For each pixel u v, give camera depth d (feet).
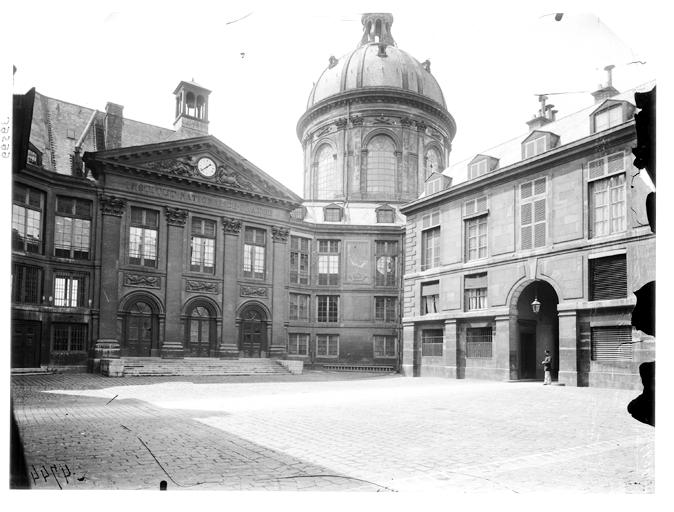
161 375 89.35
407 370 100.07
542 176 77.41
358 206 129.90
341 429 35.73
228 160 108.27
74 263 91.04
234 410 45.19
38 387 64.49
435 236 98.43
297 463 26.21
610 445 30.78
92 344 91.45
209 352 103.65
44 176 88.33
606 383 66.80
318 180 147.33
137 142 109.29
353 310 120.67
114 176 95.25
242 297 108.27
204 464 25.82
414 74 146.00
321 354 120.37
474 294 88.38
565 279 72.49
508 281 81.15
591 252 69.51
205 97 118.93
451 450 29.40
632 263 64.64
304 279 121.08
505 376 80.38
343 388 69.67
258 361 104.78
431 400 53.78
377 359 118.93
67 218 91.45
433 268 97.50
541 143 78.07
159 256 99.14
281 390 65.87
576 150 71.56
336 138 143.23
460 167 101.40
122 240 95.40
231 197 108.47
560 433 34.65
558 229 74.28
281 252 114.52
